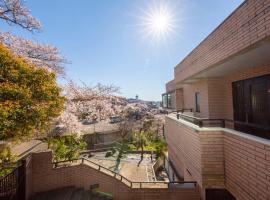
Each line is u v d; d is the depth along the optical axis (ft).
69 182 32.50
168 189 28.35
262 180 12.25
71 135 46.01
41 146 40.01
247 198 13.88
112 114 58.85
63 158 38.86
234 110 21.75
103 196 32.01
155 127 89.25
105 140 86.28
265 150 12.01
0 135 16.40
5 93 16.62
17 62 19.03
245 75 19.60
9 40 28.32
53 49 34.22
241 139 14.80
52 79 21.99
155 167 52.49
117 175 33.09
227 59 15.49
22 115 17.03
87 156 60.08
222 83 24.41
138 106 97.40
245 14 12.47
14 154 30.40
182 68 29.84
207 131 18.12
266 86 16.71
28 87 18.94
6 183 20.77
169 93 51.21
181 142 26.30
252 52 13.42
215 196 23.25
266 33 10.45
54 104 21.06
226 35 15.07
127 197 29.73
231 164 16.34
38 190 29.30
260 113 17.51
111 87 55.83
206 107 25.13
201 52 20.86
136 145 74.43
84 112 48.98
